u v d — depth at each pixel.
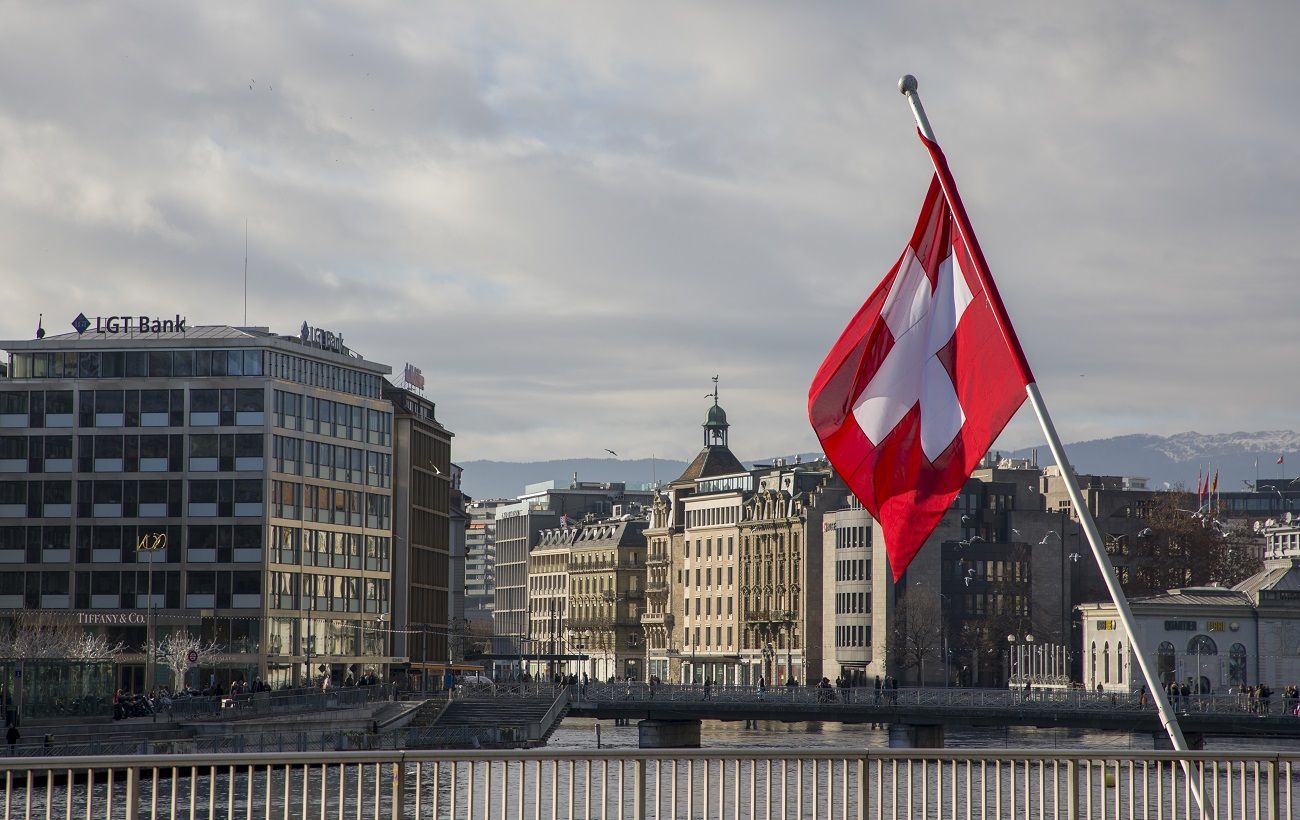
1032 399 30.95
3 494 182.12
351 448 199.12
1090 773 29.48
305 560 188.75
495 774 86.62
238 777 93.06
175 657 164.25
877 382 32.03
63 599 180.62
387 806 64.81
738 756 28.72
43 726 103.88
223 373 182.50
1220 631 196.62
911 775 29.12
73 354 183.62
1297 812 69.62
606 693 173.25
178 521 181.12
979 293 31.61
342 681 194.50
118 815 71.50
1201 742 141.75
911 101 31.62
